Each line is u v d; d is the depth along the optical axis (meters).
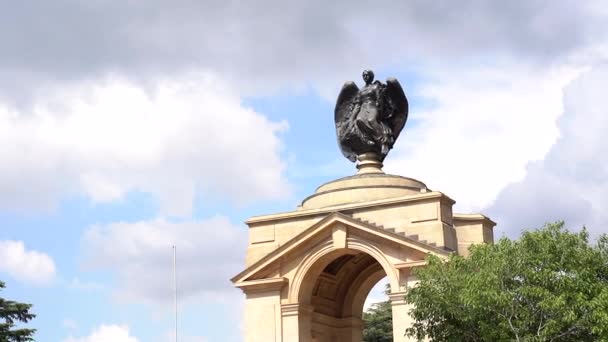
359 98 104.56
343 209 98.19
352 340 104.25
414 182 101.25
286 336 96.44
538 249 79.94
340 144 105.19
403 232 95.06
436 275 82.38
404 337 91.75
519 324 77.62
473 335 80.94
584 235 81.75
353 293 104.81
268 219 100.81
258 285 97.88
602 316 76.25
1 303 108.50
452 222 97.19
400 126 105.06
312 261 96.62
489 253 80.56
